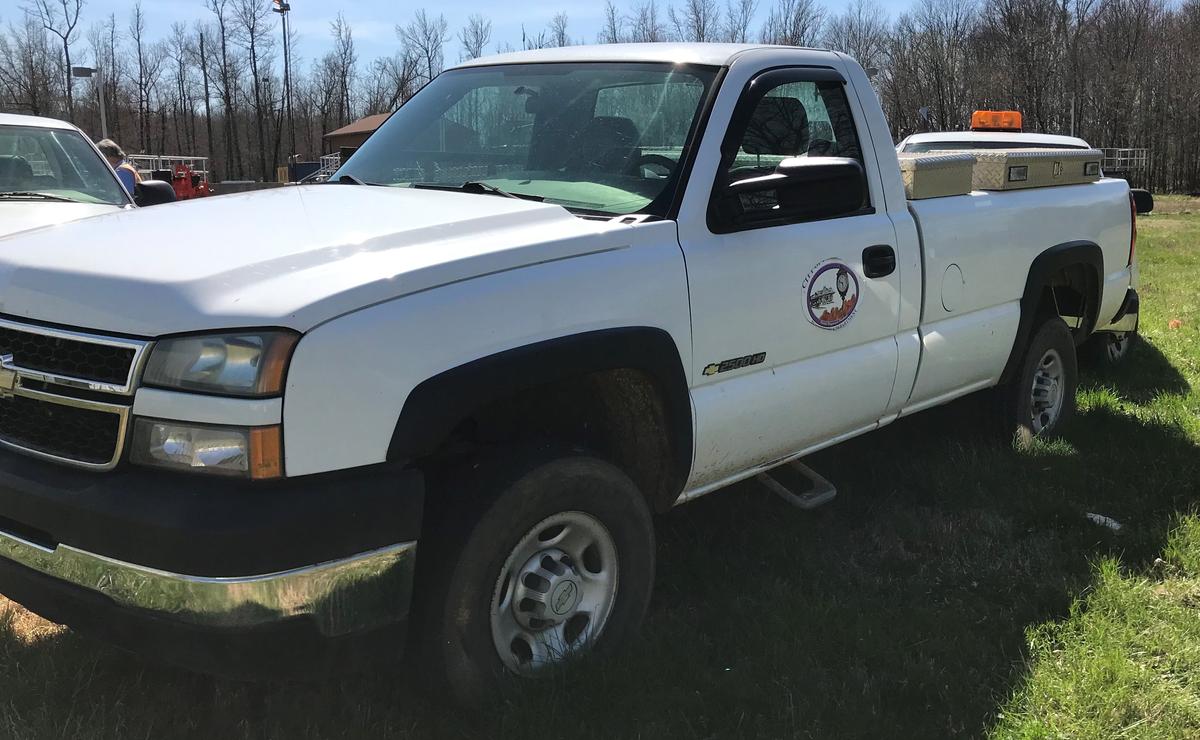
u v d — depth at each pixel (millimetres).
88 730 2521
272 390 2123
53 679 2740
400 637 2398
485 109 3666
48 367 2326
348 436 2217
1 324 2414
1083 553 3840
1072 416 5340
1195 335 7941
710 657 3047
